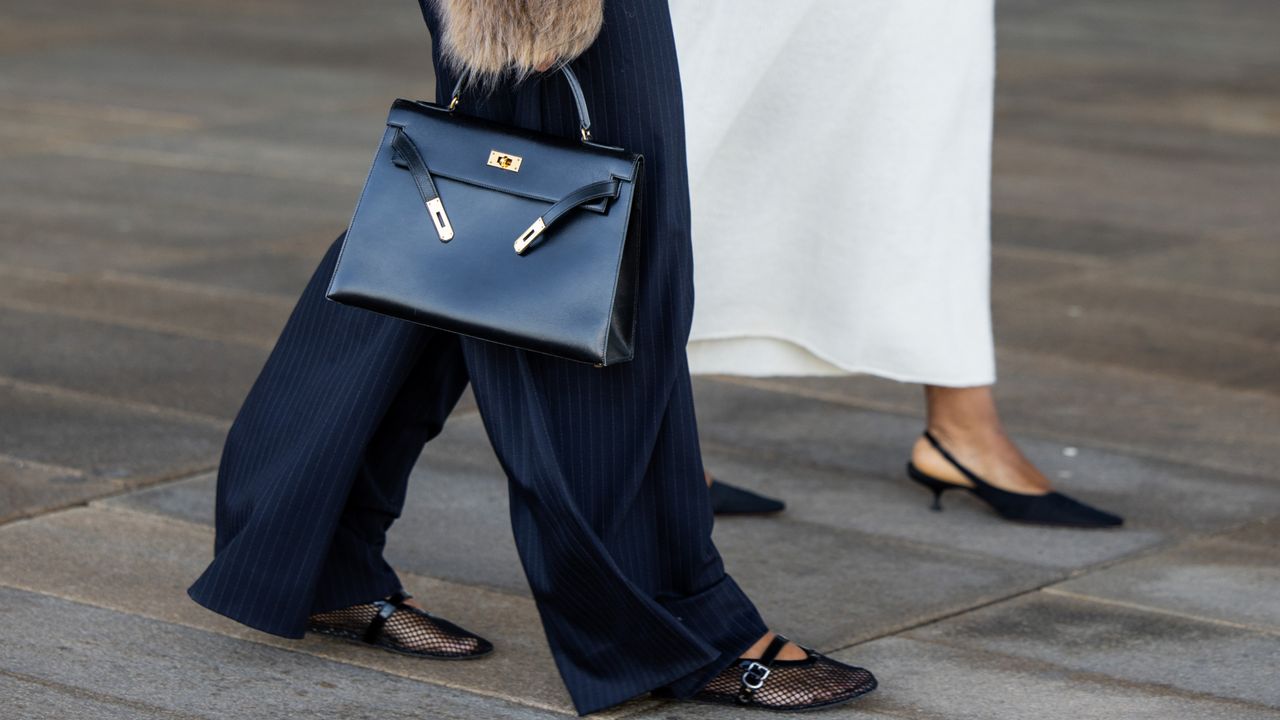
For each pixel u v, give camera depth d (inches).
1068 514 230.5
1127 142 610.5
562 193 151.0
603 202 150.8
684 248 159.3
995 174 537.3
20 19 864.3
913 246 221.3
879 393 297.7
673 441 162.1
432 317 152.6
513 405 161.0
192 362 299.9
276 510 166.9
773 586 205.2
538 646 184.1
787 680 168.4
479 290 151.6
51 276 361.7
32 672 170.1
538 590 163.5
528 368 159.5
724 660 166.9
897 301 222.7
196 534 214.1
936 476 235.9
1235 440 274.1
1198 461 262.4
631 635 163.2
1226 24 1095.6
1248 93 753.0
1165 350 332.2
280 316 336.5
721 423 276.7
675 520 163.8
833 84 214.8
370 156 533.6
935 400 235.8
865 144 217.9
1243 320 358.0
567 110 156.3
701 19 207.5
